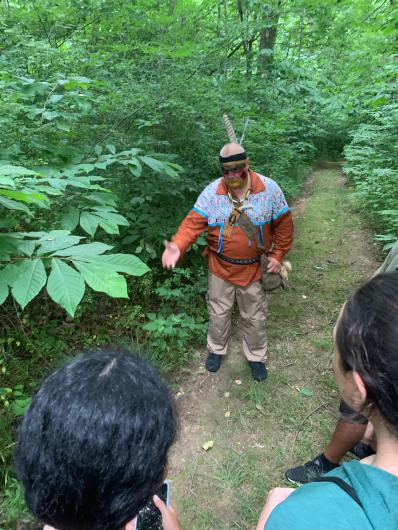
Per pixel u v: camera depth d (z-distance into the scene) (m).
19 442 0.68
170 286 3.53
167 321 2.87
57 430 0.62
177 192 3.37
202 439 2.36
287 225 2.50
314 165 9.75
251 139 5.24
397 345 0.62
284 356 3.04
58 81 2.36
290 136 8.85
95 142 3.04
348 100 7.34
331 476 0.68
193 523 1.92
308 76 8.41
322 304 3.71
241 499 2.02
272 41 7.20
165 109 3.34
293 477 2.05
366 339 0.65
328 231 5.42
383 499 0.59
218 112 4.07
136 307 3.03
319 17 7.02
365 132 7.16
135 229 3.38
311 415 2.51
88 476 0.61
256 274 2.57
